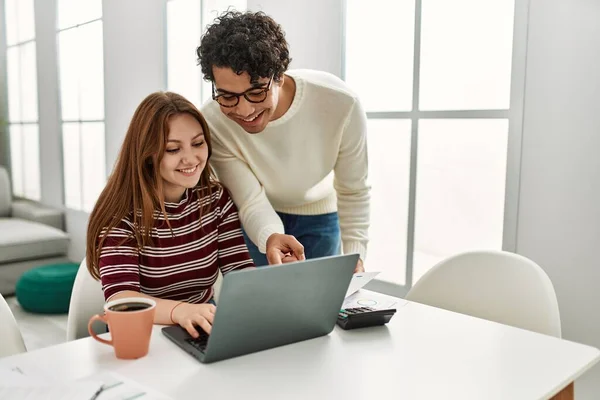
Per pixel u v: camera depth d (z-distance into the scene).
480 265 1.55
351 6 2.35
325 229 1.93
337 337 1.20
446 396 0.94
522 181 1.89
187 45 3.12
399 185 2.28
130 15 3.54
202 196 1.52
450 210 2.12
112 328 1.06
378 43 2.28
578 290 1.78
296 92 1.56
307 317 1.14
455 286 1.58
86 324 1.54
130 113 3.62
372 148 2.36
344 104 1.60
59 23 4.36
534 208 1.86
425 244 2.21
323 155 1.68
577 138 1.74
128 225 1.40
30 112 4.91
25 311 3.54
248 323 1.06
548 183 1.82
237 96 1.32
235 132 1.60
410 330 1.23
